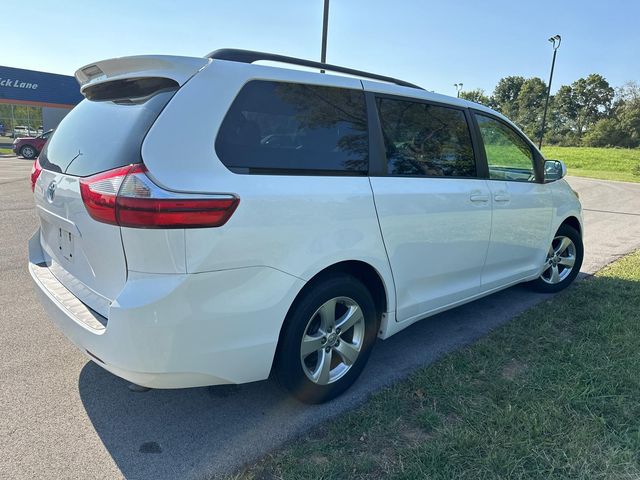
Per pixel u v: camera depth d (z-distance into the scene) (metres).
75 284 2.47
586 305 4.32
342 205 2.54
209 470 2.23
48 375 3.00
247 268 2.18
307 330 2.58
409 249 2.99
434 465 2.20
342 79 2.72
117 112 2.34
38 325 3.70
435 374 3.05
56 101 29.89
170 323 2.01
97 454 2.32
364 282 2.94
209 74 2.20
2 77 27.73
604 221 9.76
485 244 3.63
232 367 2.26
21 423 2.53
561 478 2.12
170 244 1.96
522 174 4.08
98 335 2.10
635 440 2.36
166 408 2.72
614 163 39.88
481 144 3.60
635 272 5.43
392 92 2.98
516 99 99.25
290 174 2.37
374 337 2.95
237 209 2.10
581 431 2.42
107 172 2.06
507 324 3.91
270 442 2.43
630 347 3.39
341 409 2.73
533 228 4.18
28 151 22.44
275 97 2.39
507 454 2.26
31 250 3.12
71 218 2.34
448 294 3.44
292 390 2.59
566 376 3.00
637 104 69.62
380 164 2.82
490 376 3.03
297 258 2.35
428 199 3.05
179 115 2.08
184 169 2.03
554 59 30.75
